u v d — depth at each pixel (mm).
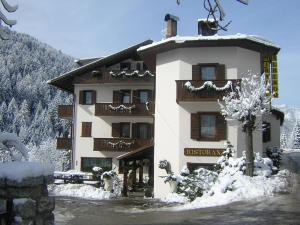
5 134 5680
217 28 5355
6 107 104000
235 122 23078
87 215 15836
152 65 28734
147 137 32812
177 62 24297
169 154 24391
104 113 32656
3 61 121750
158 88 25422
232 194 16375
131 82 32656
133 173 28219
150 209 17328
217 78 23469
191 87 23172
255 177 18219
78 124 34188
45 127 92938
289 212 12391
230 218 11898
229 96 21562
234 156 22688
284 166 26906
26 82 117750
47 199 5547
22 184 5094
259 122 22609
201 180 19500
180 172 23578
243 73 23625
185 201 20438
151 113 27172
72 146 34250
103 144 32188
